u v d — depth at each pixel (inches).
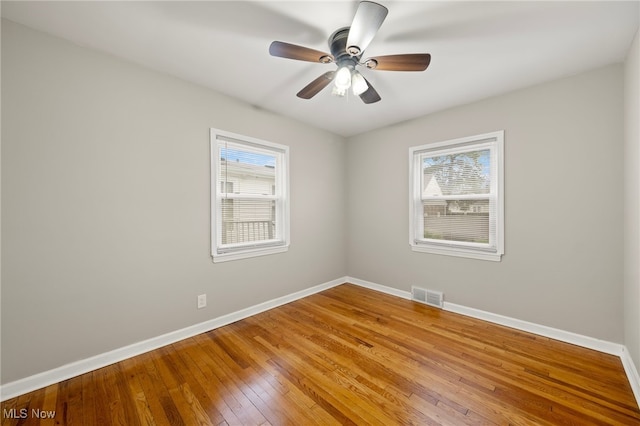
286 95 104.8
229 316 105.6
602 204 82.8
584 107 85.4
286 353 83.3
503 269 102.3
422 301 126.3
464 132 111.9
